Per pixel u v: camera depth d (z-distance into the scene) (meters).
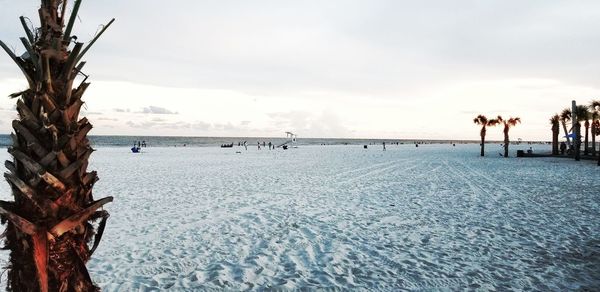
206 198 13.93
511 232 9.37
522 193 15.28
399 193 15.40
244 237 8.90
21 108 1.92
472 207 12.48
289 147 81.50
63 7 2.17
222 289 6.05
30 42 2.05
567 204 12.83
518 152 41.97
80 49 1.98
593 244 8.28
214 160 35.59
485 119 44.66
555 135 42.09
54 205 1.92
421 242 8.58
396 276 6.61
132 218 10.66
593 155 34.25
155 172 23.12
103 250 7.84
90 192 2.13
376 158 40.38
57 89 1.98
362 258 7.52
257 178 20.36
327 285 6.23
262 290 6.03
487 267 7.00
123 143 99.50
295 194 15.00
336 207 12.45
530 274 6.65
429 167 28.11
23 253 1.99
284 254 7.73
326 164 31.03
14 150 1.93
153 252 7.76
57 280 1.99
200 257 7.50
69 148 1.97
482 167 27.75
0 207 1.92
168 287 6.09
